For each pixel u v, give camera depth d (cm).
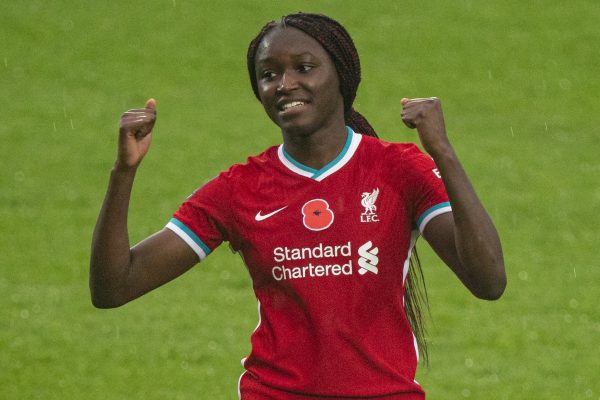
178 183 6159
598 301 4662
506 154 6800
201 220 1691
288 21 1673
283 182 1673
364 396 1634
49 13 8931
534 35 8944
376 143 1692
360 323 1638
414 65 8381
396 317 1662
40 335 4184
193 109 7488
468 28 9025
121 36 8644
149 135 1602
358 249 1633
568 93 8006
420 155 1675
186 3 9256
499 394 3703
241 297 4662
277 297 1667
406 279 1741
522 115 7600
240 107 7594
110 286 1630
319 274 1636
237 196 1688
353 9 9294
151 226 5544
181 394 3666
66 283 4803
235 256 5112
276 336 1658
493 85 8106
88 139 6862
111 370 3872
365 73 8194
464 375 3875
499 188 6200
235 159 6625
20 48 8350
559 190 6188
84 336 4188
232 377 3819
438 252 1639
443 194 1631
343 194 1653
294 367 1652
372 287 1636
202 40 8669
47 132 6950
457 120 7462
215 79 8088
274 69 1664
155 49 8475
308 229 1642
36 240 5312
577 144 7050
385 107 7644
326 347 1633
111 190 1606
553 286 4838
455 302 4597
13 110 7294
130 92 7775
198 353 4034
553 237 5509
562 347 4172
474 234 1530
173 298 4612
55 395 3641
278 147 1720
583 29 9069
